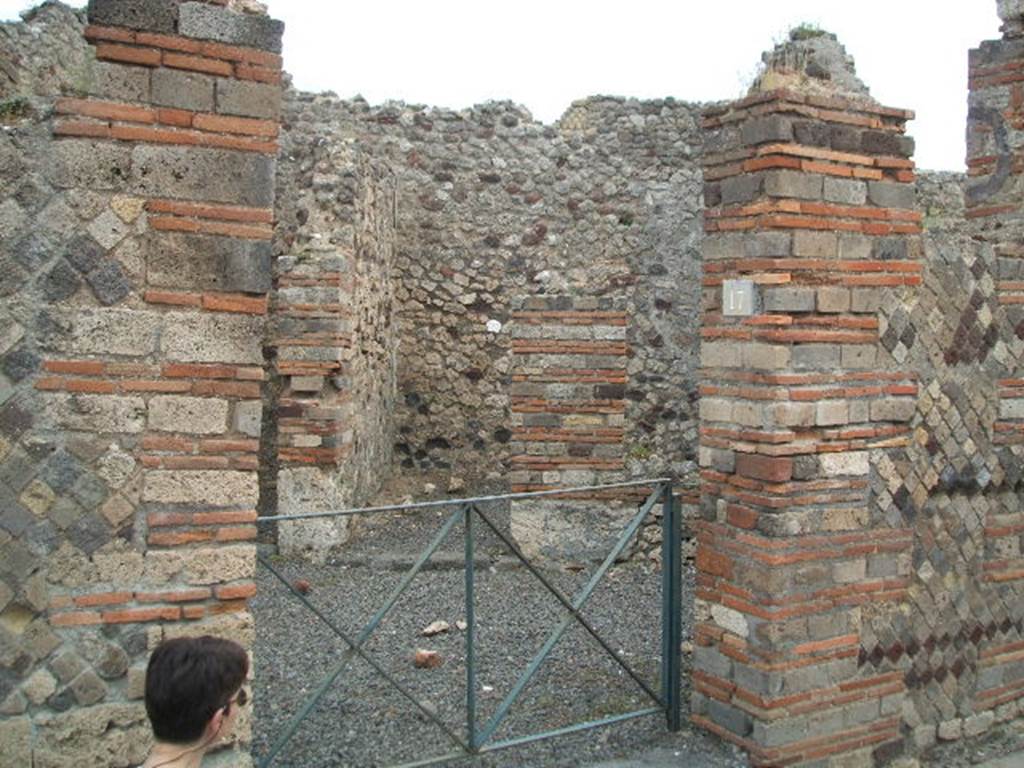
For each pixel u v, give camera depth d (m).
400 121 12.29
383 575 8.33
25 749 3.61
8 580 3.58
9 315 3.55
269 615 7.14
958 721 5.42
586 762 4.82
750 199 4.77
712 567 5.03
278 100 3.82
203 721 2.68
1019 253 5.53
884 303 4.97
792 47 5.06
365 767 4.71
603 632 7.02
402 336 12.33
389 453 11.85
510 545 4.97
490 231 12.35
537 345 9.01
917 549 5.21
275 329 10.05
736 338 4.85
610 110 12.20
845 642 4.93
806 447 4.75
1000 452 5.48
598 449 8.99
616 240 12.18
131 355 3.67
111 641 3.70
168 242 3.70
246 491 3.84
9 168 3.54
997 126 6.00
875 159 4.89
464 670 6.17
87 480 3.64
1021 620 5.67
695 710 5.15
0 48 7.73
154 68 3.66
